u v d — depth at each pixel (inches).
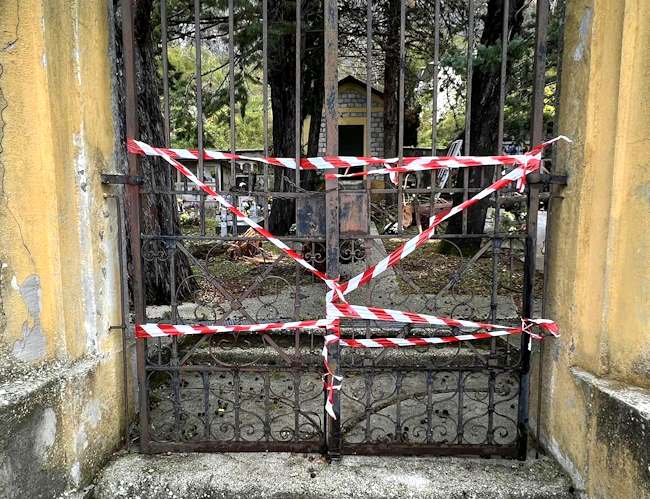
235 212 87.5
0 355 74.7
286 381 130.1
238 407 93.0
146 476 84.9
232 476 85.1
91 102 85.9
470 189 86.4
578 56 83.4
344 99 609.9
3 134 73.9
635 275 75.2
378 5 313.9
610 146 77.7
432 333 151.1
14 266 75.6
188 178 87.5
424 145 760.3
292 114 331.0
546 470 87.0
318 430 92.6
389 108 493.4
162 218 174.6
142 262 89.8
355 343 90.1
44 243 77.7
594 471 77.9
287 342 152.3
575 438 83.2
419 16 304.8
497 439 99.4
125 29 84.0
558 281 89.7
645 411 67.4
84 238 85.7
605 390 75.7
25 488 70.3
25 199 76.0
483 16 256.1
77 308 84.5
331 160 85.2
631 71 74.4
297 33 83.6
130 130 86.4
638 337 75.3
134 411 104.0
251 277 226.8
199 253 275.4
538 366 96.7
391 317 88.0
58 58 77.4
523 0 226.4
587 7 80.7
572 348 85.4
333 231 86.4
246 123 838.5
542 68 82.6
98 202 88.7
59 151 78.1
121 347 96.9
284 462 89.5
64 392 77.5
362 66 583.8
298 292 90.9
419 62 438.0
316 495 82.0
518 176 84.3
